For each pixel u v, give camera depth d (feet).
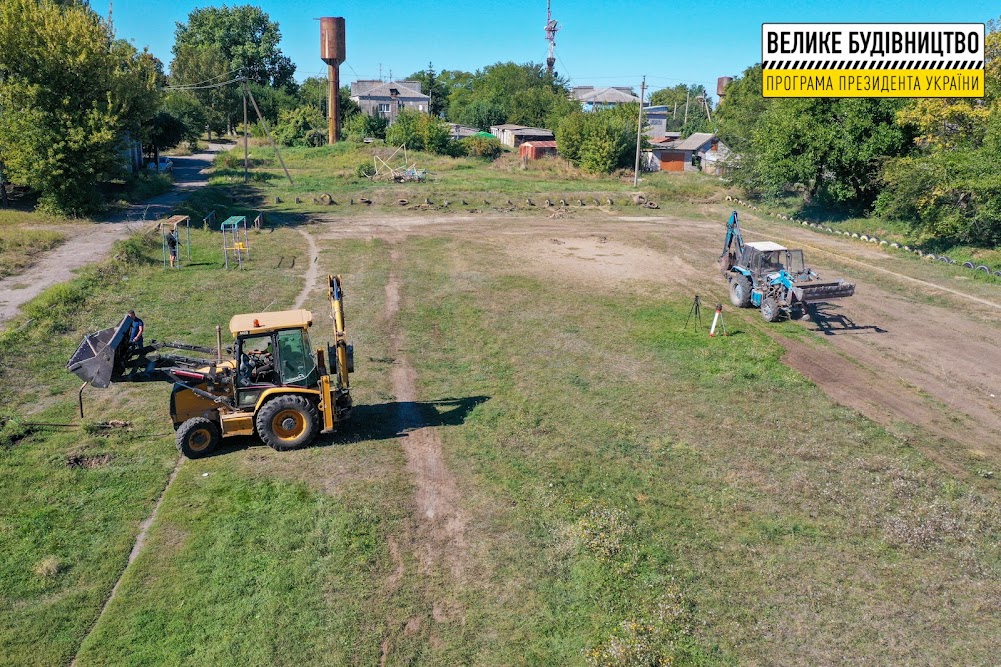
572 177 197.06
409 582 29.48
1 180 114.93
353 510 34.55
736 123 169.27
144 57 114.42
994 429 45.85
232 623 26.96
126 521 33.71
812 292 66.85
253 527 33.09
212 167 202.59
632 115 252.01
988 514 34.86
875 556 31.55
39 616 27.22
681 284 84.58
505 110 322.34
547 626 26.96
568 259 97.81
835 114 124.16
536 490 36.78
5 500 34.96
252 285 78.23
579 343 61.67
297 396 40.52
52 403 47.11
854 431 44.75
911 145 120.06
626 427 44.93
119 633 26.37
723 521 34.19
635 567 30.32
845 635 26.58
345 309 70.28
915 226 111.86
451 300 75.05
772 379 53.57
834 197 134.00
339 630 26.68
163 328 61.98
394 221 127.44
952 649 25.90
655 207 152.46
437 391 50.75
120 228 103.35
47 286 71.72
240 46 350.02
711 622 27.14
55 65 102.78
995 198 91.09
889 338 64.44
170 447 41.24
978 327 67.77
